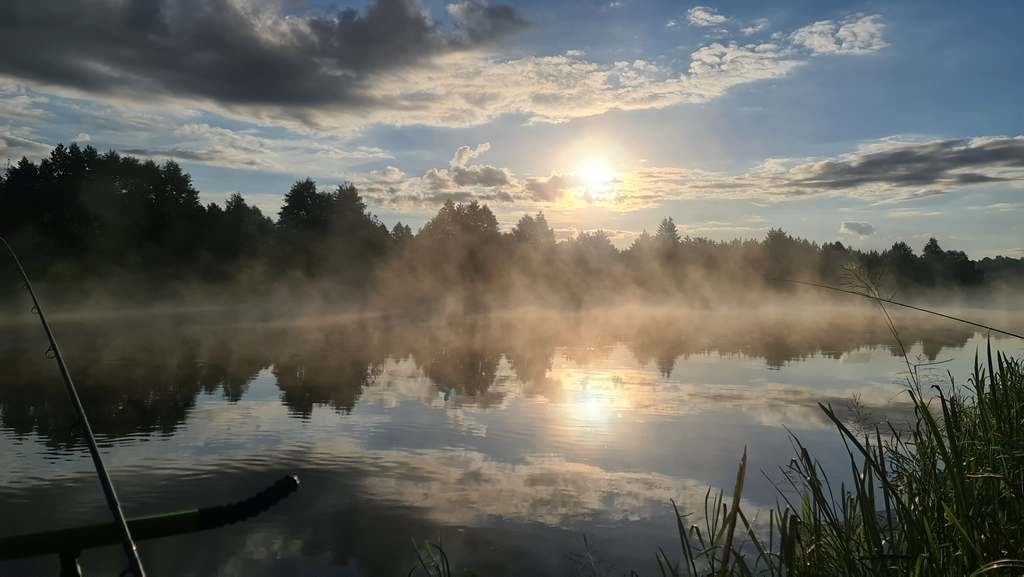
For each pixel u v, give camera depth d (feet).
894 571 7.78
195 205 212.43
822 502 8.96
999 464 9.18
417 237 273.75
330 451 30.96
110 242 183.83
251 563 18.98
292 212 245.45
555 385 51.44
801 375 57.41
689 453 30.68
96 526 6.19
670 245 316.81
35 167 181.88
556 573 17.90
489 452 31.01
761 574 11.60
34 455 29.71
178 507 23.11
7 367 58.65
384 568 18.56
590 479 26.89
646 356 73.46
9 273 146.72
